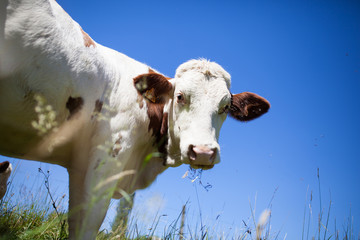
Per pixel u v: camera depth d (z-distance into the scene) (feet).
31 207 5.42
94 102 4.36
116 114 4.55
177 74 5.28
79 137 4.36
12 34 3.66
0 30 3.60
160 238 4.81
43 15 3.87
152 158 5.31
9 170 6.32
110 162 4.32
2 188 6.21
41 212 5.35
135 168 5.10
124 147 4.54
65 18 4.20
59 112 4.10
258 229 3.29
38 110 3.63
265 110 5.91
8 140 4.16
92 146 4.33
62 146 4.41
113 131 4.47
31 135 4.14
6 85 3.70
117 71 4.75
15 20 3.68
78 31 4.36
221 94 5.02
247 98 5.78
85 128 4.33
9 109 3.80
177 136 5.03
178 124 4.99
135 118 4.77
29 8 3.78
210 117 4.84
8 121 3.90
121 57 5.10
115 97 4.58
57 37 3.98
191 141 4.60
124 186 4.95
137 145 4.94
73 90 4.14
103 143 4.37
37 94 3.88
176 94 5.09
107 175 4.27
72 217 4.18
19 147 4.31
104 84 4.49
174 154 5.25
